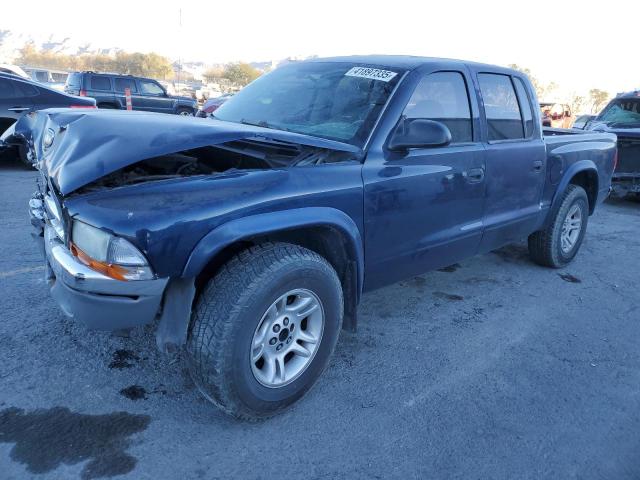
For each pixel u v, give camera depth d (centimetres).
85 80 1931
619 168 892
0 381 302
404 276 370
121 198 243
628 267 580
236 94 434
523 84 459
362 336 385
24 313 379
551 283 515
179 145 254
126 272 235
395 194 329
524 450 275
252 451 263
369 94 347
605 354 380
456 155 373
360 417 294
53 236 283
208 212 246
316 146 291
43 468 243
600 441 285
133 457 254
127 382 310
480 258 579
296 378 291
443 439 280
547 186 492
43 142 312
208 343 253
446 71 380
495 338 395
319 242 311
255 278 258
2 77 1007
